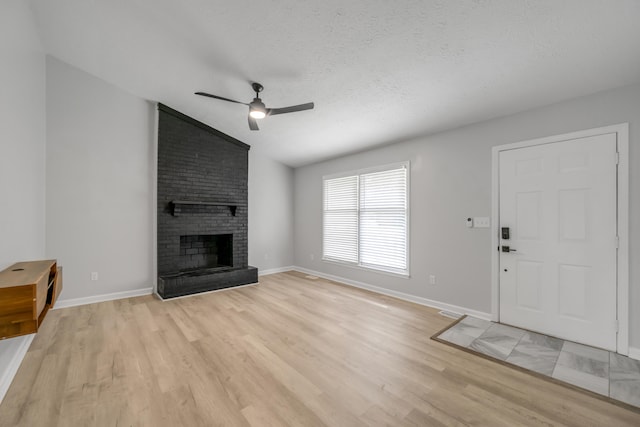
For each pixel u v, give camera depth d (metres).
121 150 3.95
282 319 3.17
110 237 3.87
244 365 2.21
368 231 4.48
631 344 2.31
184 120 4.34
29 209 2.72
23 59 2.51
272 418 1.64
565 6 1.73
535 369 2.15
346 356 2.35
